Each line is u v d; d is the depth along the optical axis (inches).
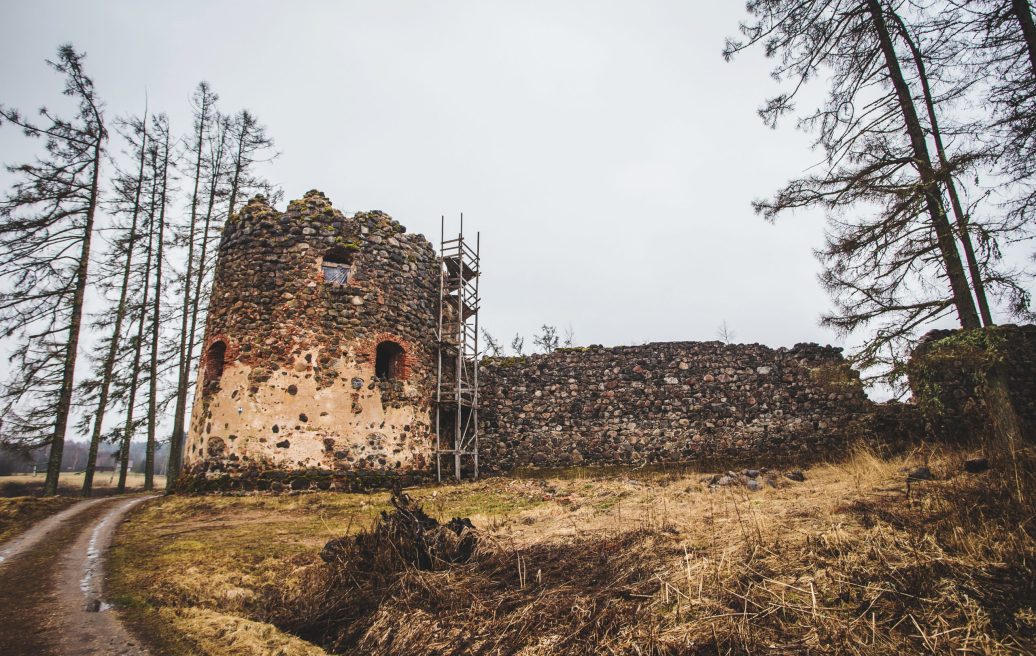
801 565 152.7
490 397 588.4
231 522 310.8
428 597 164.4
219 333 452.4
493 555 193.6
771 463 504.7
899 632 119.2
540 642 126.6
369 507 349.7
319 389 431.8
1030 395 425.7
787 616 127.6
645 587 148.5
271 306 443.2
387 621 152.9
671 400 557.6
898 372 312.7
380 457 445.1
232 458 404.2
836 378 356.8
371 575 182.1
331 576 187.2
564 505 321.4
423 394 498.3
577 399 577.0
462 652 130.8
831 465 427.2
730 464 516.4
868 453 405.4
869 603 130.0
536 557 188.5
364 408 447.2
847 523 186.4
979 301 308.0
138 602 175.0
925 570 140.6
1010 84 299.1
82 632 150.6
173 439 690.2
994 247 285.1
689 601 135.1
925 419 429.7
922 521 182.1
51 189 617.6
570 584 159.2
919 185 290.2
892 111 329.7
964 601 126.4
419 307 517.0
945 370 338.0
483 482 474.3
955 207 298.5
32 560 231.8
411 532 205.0
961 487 210.8
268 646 143.8
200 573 203.3
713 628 121.9
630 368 576.1
